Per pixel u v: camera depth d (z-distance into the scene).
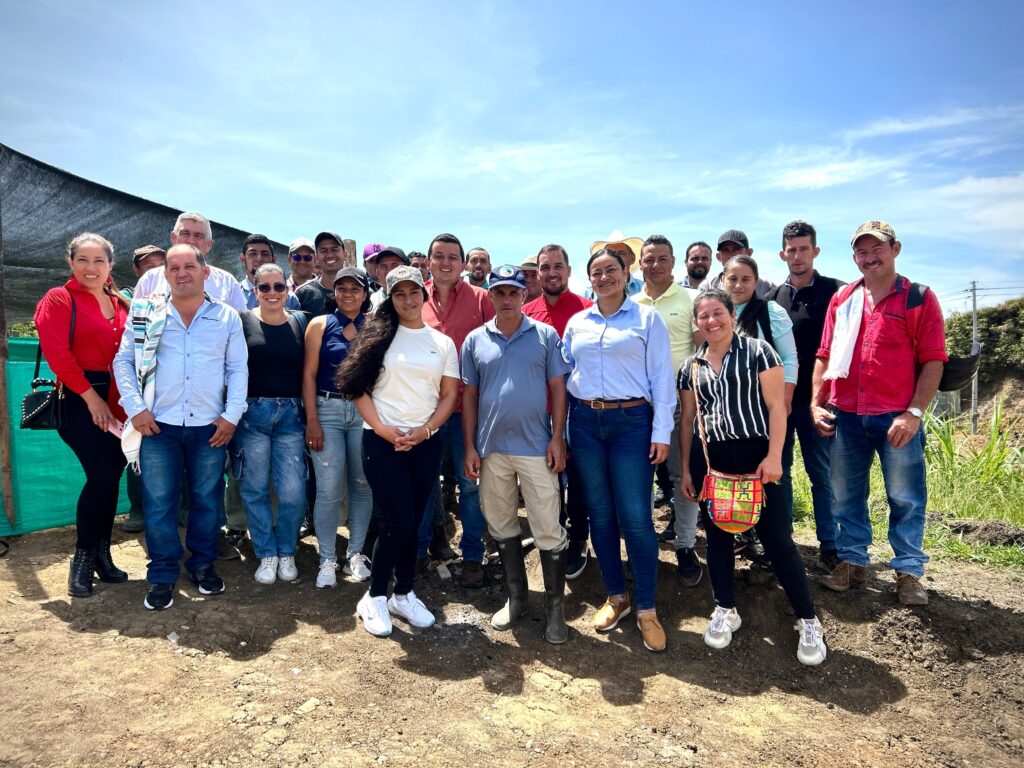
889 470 3.77
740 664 3.55
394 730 2.75
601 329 3.60
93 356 3.77
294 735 2.63
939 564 4.70
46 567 4.11
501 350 3.64
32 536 4.68
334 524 4.14
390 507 3.52
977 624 3.58
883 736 2.95
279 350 3.99
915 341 3.63
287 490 4.07
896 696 3.26
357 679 3.13
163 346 3.63
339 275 4.00
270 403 4.01
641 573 3.62
